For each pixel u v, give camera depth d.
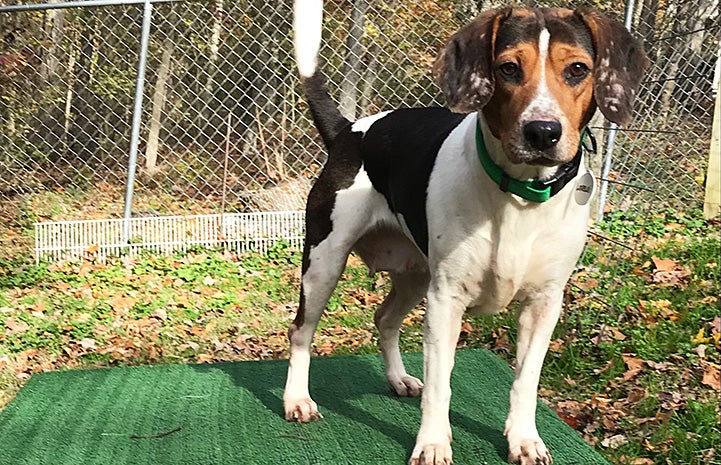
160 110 3.24
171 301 2.16
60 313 2.08
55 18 3.45
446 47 0.91
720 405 1.44
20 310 2.10
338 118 1.28
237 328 2.01
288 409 1.20
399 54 2.91
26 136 3.46
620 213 2.38
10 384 1.71
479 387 1.35
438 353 1.02
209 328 2.01
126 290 2.23
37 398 1.34
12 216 2.84
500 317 1.92
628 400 1.49
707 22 2.46
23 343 1.91
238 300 2.17
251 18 3.09
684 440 1.31
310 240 1.23
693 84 2.55
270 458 1.06
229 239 2.48
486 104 0.89
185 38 3.30
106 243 2.45
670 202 2.52
